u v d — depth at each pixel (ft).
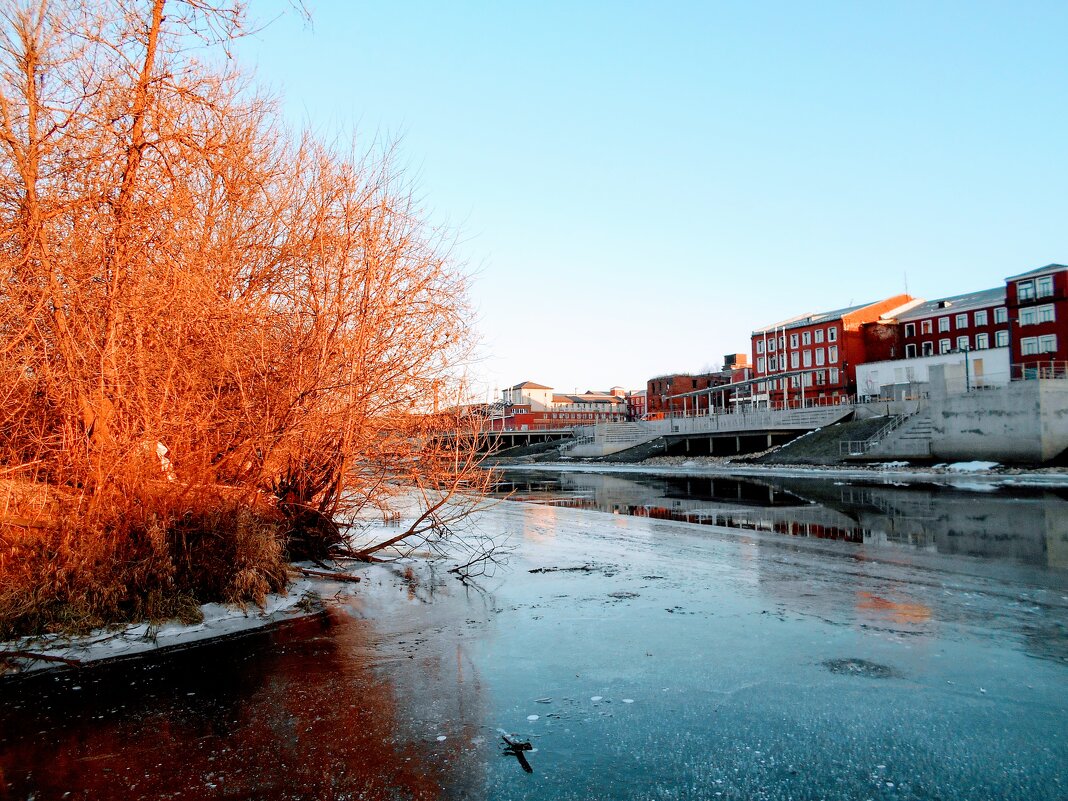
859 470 110.93
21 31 25.04
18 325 25.21
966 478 90.84
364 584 32.73
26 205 24.93
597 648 22.57
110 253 27.02
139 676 20.77
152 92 28.43
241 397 30.40
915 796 13.38
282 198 34.40
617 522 57.31
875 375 207.31
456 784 14.19
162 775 14.83
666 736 16.14
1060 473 91.30
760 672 19.95
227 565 28.22
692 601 28.55
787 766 14.64
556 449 254.47
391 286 35.42
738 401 268.62
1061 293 178.91
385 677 20.43
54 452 25.71
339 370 33.37
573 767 14.80
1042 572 32.58
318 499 37.17
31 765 15.38
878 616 25.45
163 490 27.20
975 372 190.29
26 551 24.36
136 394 26.63
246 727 17.16
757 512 61.62
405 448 37.68
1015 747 15.14
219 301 30.07
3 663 21.57
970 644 21.94
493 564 37.68
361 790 14.03
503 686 19.49
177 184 29.19
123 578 25.52
